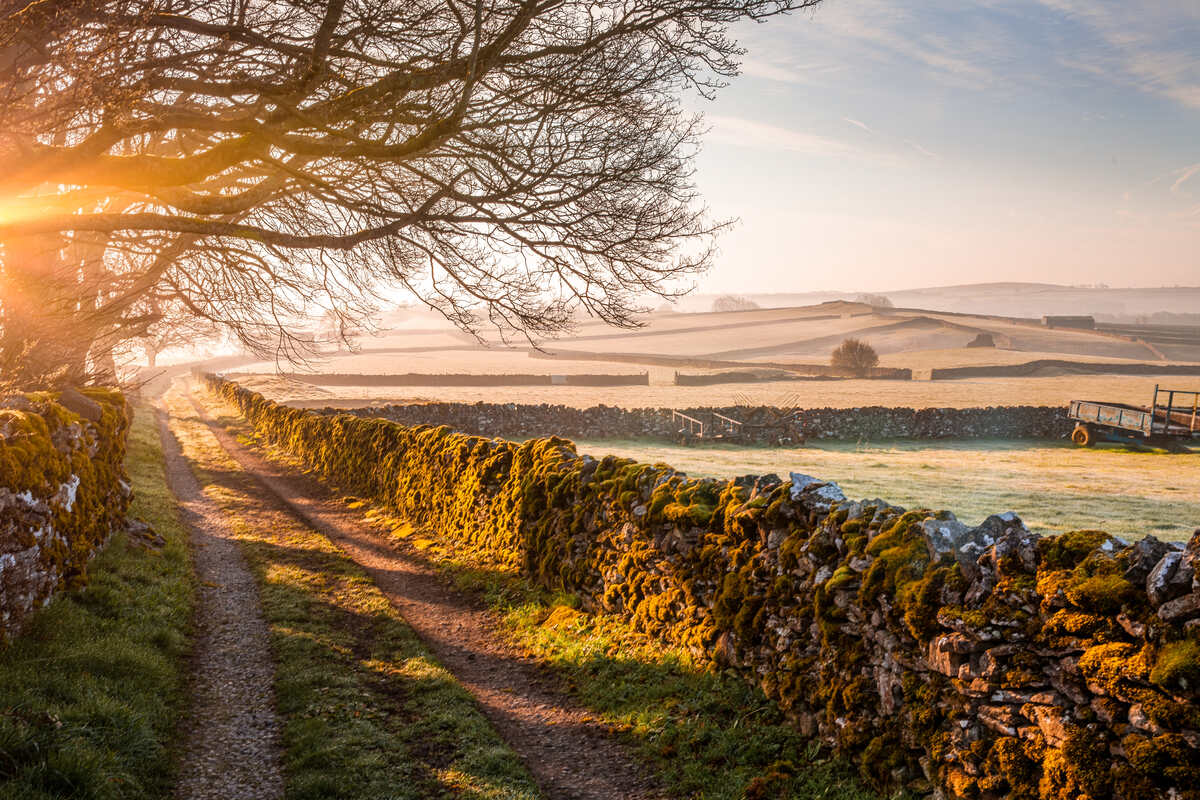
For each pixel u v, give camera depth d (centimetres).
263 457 2417
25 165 593
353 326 1203
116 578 847
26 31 559
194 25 622
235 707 643
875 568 517
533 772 557
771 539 645
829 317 17738
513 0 750
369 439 1745
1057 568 416
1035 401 5344
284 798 498
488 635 879
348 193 957
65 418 827
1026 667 414
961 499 1841
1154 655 354
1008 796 402
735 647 650
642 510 829
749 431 3466
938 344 13062
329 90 808
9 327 1004
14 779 423
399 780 523
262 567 1105
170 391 6231
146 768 508
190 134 831
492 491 1174
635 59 840
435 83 705
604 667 733
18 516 635
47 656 605
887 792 471
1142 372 8588
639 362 10150
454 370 8550
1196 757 333
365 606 948
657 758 567
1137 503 1783
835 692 530
